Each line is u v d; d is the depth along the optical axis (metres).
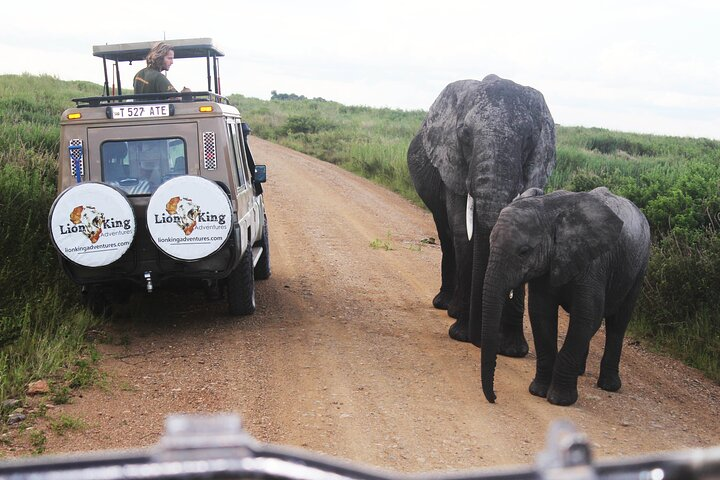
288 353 7.93
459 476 1.03
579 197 6.79
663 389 7.71
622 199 7.51
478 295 8.16
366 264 13.21
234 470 0.96
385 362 7.75
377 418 6.23
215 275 8.18
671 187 13.32
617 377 7.45
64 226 7.75
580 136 38.50
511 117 8.20
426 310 10.22
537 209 6.70
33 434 5.61
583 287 6.71
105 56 10.59
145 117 8.41
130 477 0.95
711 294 9.73
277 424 6.05
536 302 6.96
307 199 20.89
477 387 7.10
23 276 8.49
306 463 1.05
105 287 8.46
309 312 9.72
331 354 7.95
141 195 8.32
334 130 41.06
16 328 7.32
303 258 13.52
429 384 7.13
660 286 10.02
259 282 11.48
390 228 17.25
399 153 27.22
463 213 8.84
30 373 6.89
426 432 5.96
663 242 11.21
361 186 24.11
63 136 8.41
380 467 5.29
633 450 5.79
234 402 6.53
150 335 8.49
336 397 6.70
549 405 6.74
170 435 0.95
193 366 7.45
